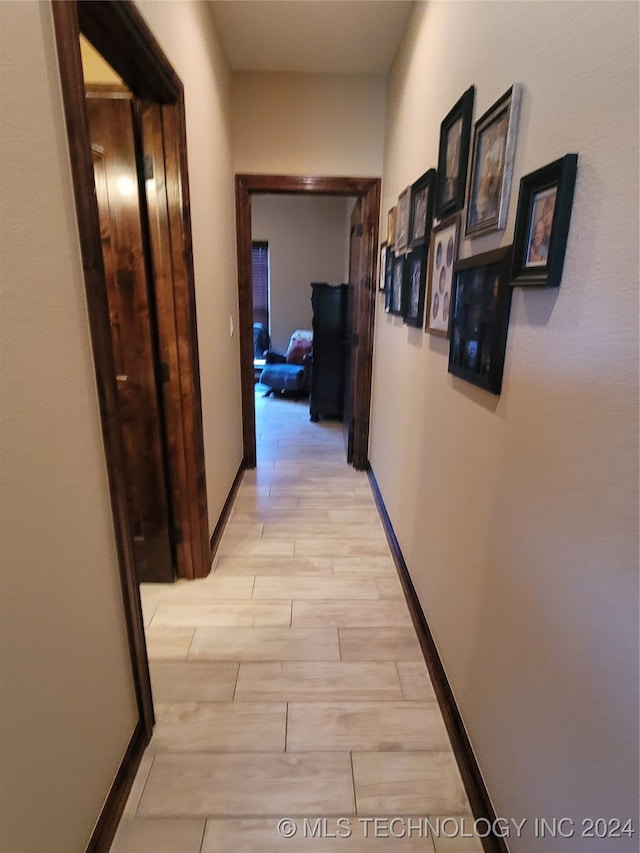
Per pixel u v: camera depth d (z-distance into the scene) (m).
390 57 2.79
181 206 1.77
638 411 0.66
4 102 0.73
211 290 2.41
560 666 0.87
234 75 2.98
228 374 2.95
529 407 1.00
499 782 1.13
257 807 1.26
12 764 0.80
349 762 1.38
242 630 1.91
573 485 0.83
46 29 0.85
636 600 0.67
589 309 0.78
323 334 4.82
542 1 0.96
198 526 2.18
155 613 2.00
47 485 0.88
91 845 1.10
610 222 0.73
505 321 1.10
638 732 0.66
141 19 1.25
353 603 2.09
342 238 6.39
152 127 1.70
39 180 0.83
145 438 2.01
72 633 1.00
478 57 1.34
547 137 0.93
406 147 2.39
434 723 1.52
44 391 0.86
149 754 1.39
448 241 1.59
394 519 2.55
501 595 1.14
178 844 1.17
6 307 0.75
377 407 3.24
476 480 1.32
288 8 2.30
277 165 3.12
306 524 2.81
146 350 1.90
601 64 0.75
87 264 1.01
